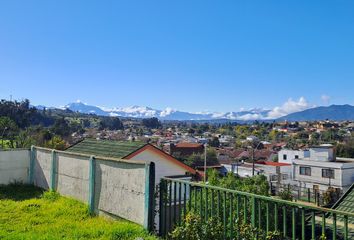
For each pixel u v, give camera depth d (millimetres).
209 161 61281
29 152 12133
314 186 40656
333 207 10531
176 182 6402
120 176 7402
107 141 14344
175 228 5918
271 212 6055
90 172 8375
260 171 44406
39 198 9992
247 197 5680
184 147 70562
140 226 6723
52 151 10578
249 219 5660
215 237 5469
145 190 6672
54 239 6133
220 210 5996
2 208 8570
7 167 11805
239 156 71375
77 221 7570
